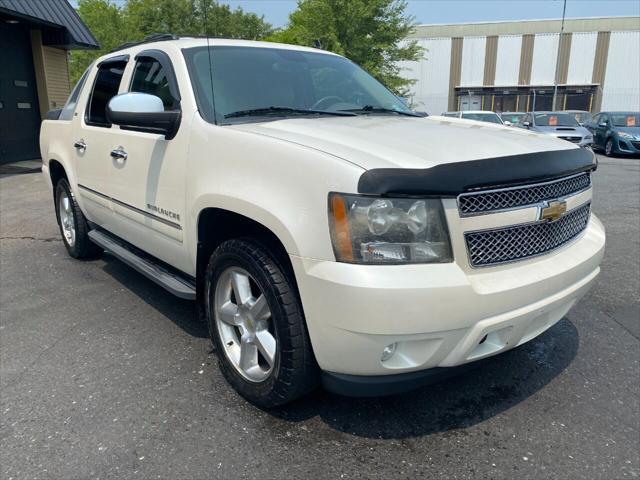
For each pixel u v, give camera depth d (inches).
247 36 1331.2
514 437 98.6
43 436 99.0
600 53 1642.5
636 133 652.7
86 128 167.5
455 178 83.4
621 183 413.7
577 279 102.7
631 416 104.9
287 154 91.9
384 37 1039.0
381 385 88.2
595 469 89.9
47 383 117.4
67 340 138.4
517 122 731.4
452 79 1752.0
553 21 1648.6
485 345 92.7
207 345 135.4
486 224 87.8
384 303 80.1
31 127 579.5
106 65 167.3
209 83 123.7
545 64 1676.9
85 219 194.5
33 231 255.3
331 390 93.1
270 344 101.3
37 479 87.9
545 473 89.1
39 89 584.7
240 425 102.0
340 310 82.7
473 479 87.9
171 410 107.0
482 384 116.6
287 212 89.0
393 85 1079.6
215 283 111.0
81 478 88.2
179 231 120.9
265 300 100.3
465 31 1707.7
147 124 117.2
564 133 641.6
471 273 87.4
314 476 88.6
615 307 159.3
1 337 140.5
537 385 116.2
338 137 98.5
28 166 517.7
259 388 102.7
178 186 118.0
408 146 92.6
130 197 140.7
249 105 124.3
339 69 155.9
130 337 139.9
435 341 85.1
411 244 83.0
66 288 176.7
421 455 93.7
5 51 533.3
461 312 83.7
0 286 179.2
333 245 83.5
